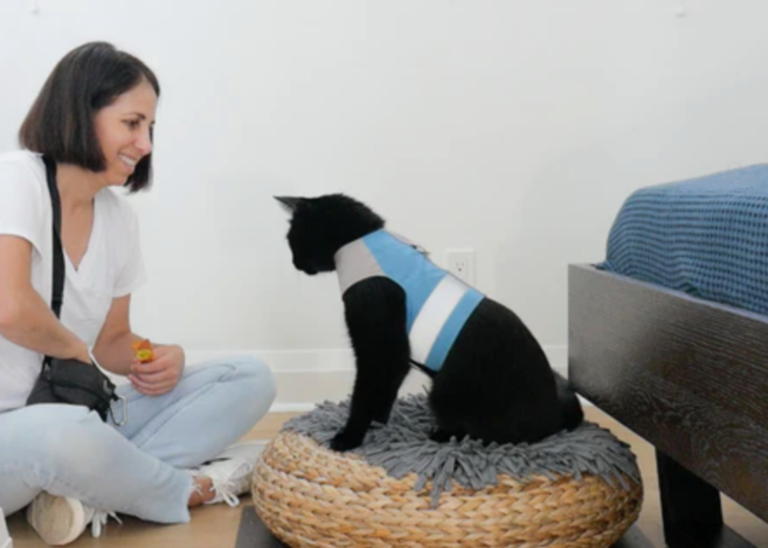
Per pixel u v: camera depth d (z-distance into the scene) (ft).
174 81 8.49
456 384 5.13
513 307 8.98
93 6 8.33
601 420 8.03
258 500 5.45
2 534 4.63
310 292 8.79
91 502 5.41
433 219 8.86
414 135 8.71
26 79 8.33
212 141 8.59
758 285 4.16
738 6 8.63
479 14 8.59
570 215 8.89
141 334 8.80
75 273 5.58
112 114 5.25
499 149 8.78
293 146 8.66
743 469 4.02
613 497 5.05
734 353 4.07
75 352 5.39
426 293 5.18
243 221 8.71
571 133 8.79
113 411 6.14
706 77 8.73
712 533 5.41
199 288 8.77
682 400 4.57
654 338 4.86
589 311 5.82
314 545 5.04
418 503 4.80
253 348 8.85
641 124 8.79
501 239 8.91
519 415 5.18
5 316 4.95
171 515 5.77
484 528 4.75
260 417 6.50
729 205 4.45
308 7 8.48
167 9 8.39
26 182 5.18
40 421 5.10
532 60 8.66
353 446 5.26
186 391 6.22
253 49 8.51
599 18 8.63
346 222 5.42
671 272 5.00
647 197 5.42
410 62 8.61
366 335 5.10
